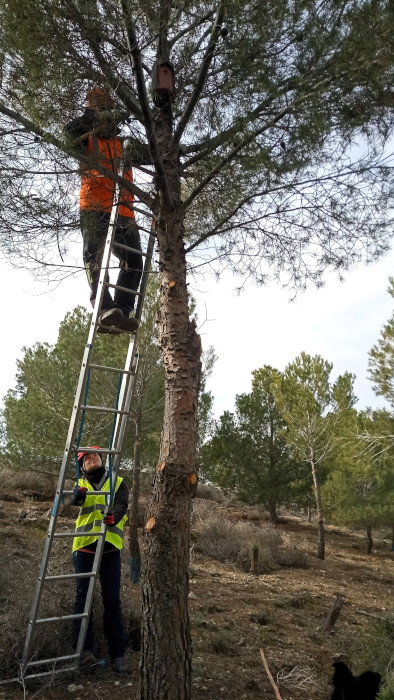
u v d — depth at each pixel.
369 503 14.80
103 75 4.23
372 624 8.32
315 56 4.04
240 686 5.36
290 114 4.35
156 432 13.73
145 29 4.02
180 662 4.17
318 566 14.04
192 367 4.55
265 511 23.89
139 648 5.95
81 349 13.81
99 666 5.25
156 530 4.29
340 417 16.39
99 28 3.96
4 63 4.12
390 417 14.55
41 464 15.91
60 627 5.42
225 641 6.43
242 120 4.18
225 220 4.80
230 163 4.61
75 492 5.43
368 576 13.56
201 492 25.83
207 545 13.14
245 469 20.39
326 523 23.59
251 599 9.05
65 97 4.21
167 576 4.23
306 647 6.98
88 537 5.45
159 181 4.57
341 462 15.12
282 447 20.28
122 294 5.52
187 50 4.44
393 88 4.24
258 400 20.58
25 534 9.91
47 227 4.66
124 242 5.35
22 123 4.34
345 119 4.37
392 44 3.99
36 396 15.20
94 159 4.50
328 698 5.38
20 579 5.88
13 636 5.10
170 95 4.54
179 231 4.81
